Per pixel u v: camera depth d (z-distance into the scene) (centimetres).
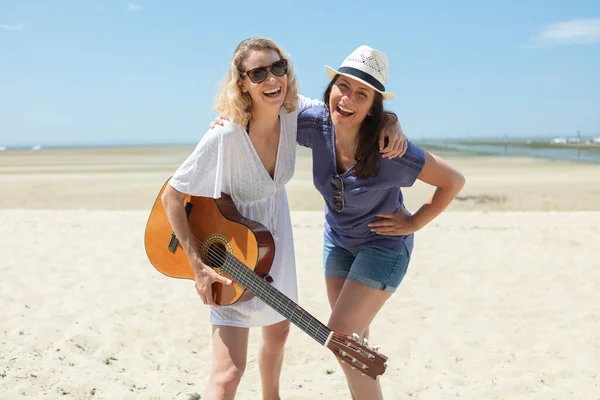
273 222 350
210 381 326
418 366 496
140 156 6047
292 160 344
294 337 555
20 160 5241
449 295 680
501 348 530
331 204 349
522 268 782
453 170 339
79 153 7956
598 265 783
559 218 1116
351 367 323
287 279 353
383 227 344
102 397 425
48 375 452
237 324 332
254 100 323
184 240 326
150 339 549
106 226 1084
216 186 322
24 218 1170
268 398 388
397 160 328
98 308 618
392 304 653
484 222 1080
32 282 715
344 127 325
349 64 318
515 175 2284
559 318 601
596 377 467
